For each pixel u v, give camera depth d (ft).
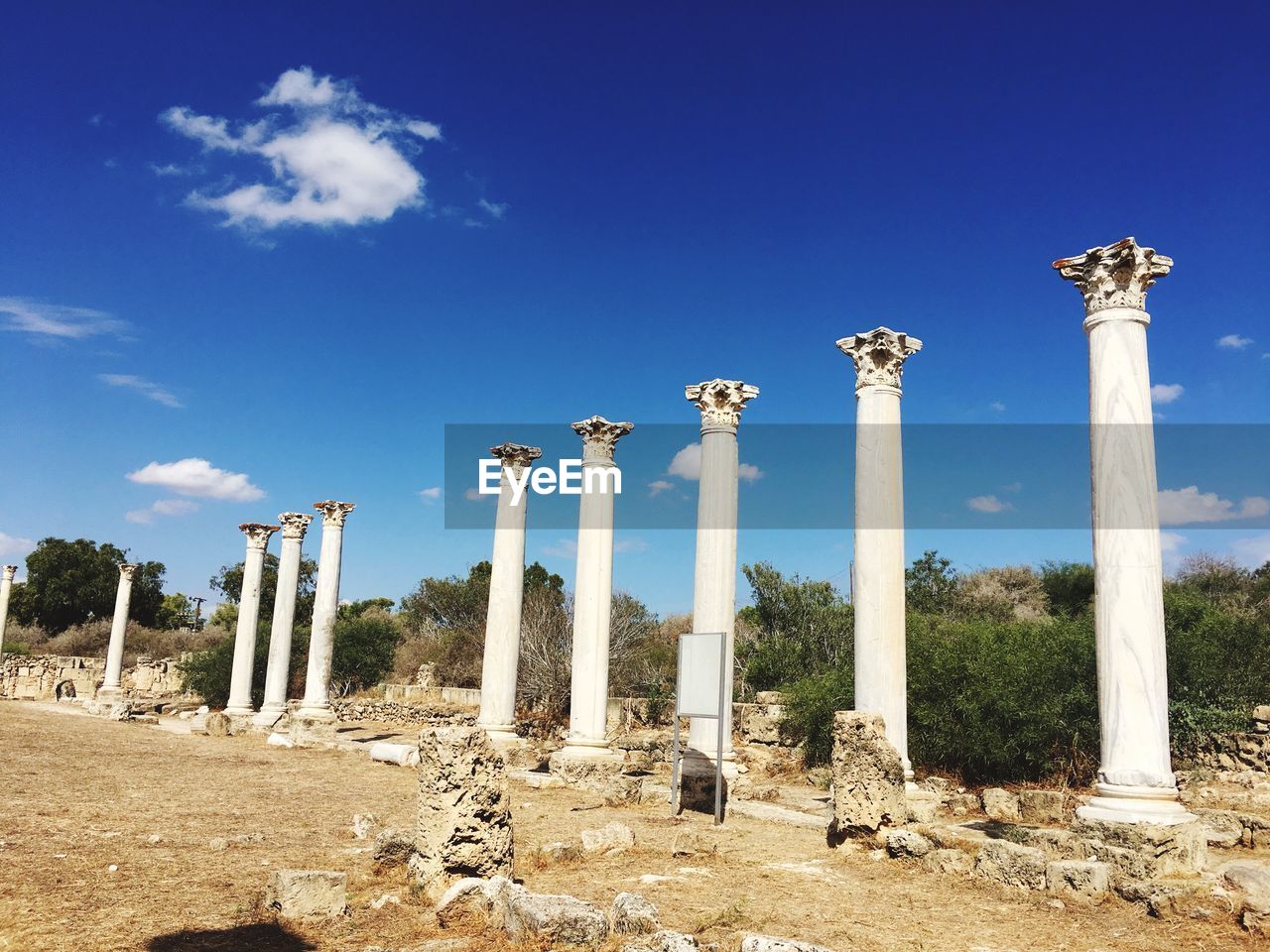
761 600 117.39
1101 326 38.55
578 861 35.88
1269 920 26.99
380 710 125.08
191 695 159.43
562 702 106.63
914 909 29.84
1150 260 38.58
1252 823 39.60
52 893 29.50
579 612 63.87
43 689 171.12
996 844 33.04
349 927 26.96
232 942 25.17
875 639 46.50
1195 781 55.93
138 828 41.70
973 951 25.31
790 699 73.92
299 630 156.25
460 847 29.84
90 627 221.46
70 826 41.37
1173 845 33.01
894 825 38.24
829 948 24.13
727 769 53.01
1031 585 148.36
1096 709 58.85
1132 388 37.60
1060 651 62.64
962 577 152.76
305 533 106.73
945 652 63.10
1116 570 36.37
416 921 27.53
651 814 48.85
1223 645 68.08
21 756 67.72
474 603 182.70
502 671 70.54
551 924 24.30
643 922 24.84
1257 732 59.62
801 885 32.68
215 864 34.63
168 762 69.56
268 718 99.19
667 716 101.65
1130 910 29.53
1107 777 35.24
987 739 59.26
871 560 47.34
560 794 56.90
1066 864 30.83
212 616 241.96
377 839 33.68
